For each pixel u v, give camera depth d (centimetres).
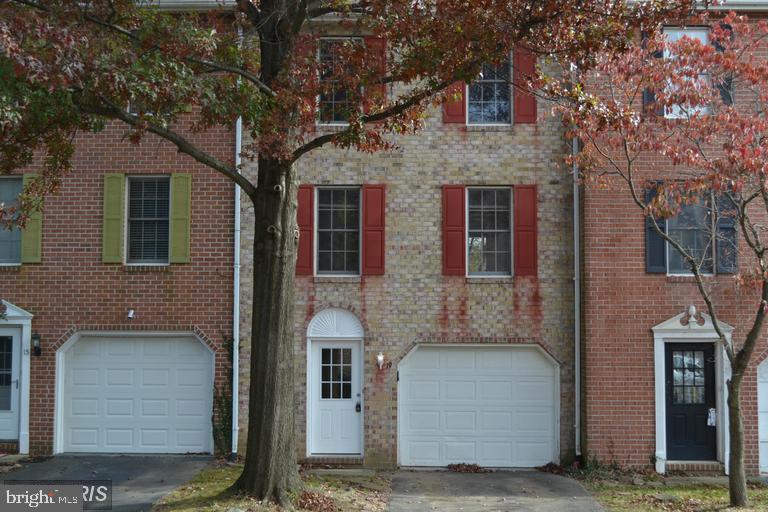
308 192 1452
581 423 1399
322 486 1186
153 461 1380
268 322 1050
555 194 1438
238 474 1259
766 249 1091
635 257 1388
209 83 967
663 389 1372
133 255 1474
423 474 1366
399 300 1433
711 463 1364
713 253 1385
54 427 1435
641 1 1032
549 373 1432
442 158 1449
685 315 1373
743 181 1074
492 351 1441
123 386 1462
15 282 1455
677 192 1098
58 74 802
